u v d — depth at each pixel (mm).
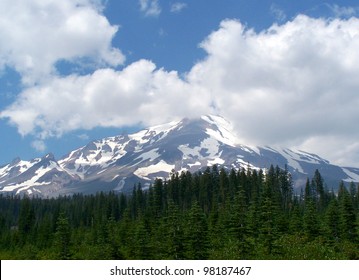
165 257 65688
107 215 142000
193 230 66625
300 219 86688
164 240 76125
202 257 65125
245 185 133750
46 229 115812
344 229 77562
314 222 79250
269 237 68062
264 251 66750
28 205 140375
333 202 83875
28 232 129500
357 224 77188
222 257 65312
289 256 64938
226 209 98000
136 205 151250
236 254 66250
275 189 128250
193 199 135125
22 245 116000
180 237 66312
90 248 87500
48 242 109375
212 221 95812
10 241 123000
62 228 78188
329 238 76812
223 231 84438
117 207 150375
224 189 132500
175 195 142125
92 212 156125
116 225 105250
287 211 115625
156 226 95312
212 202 124125
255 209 84688
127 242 84938
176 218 74375
